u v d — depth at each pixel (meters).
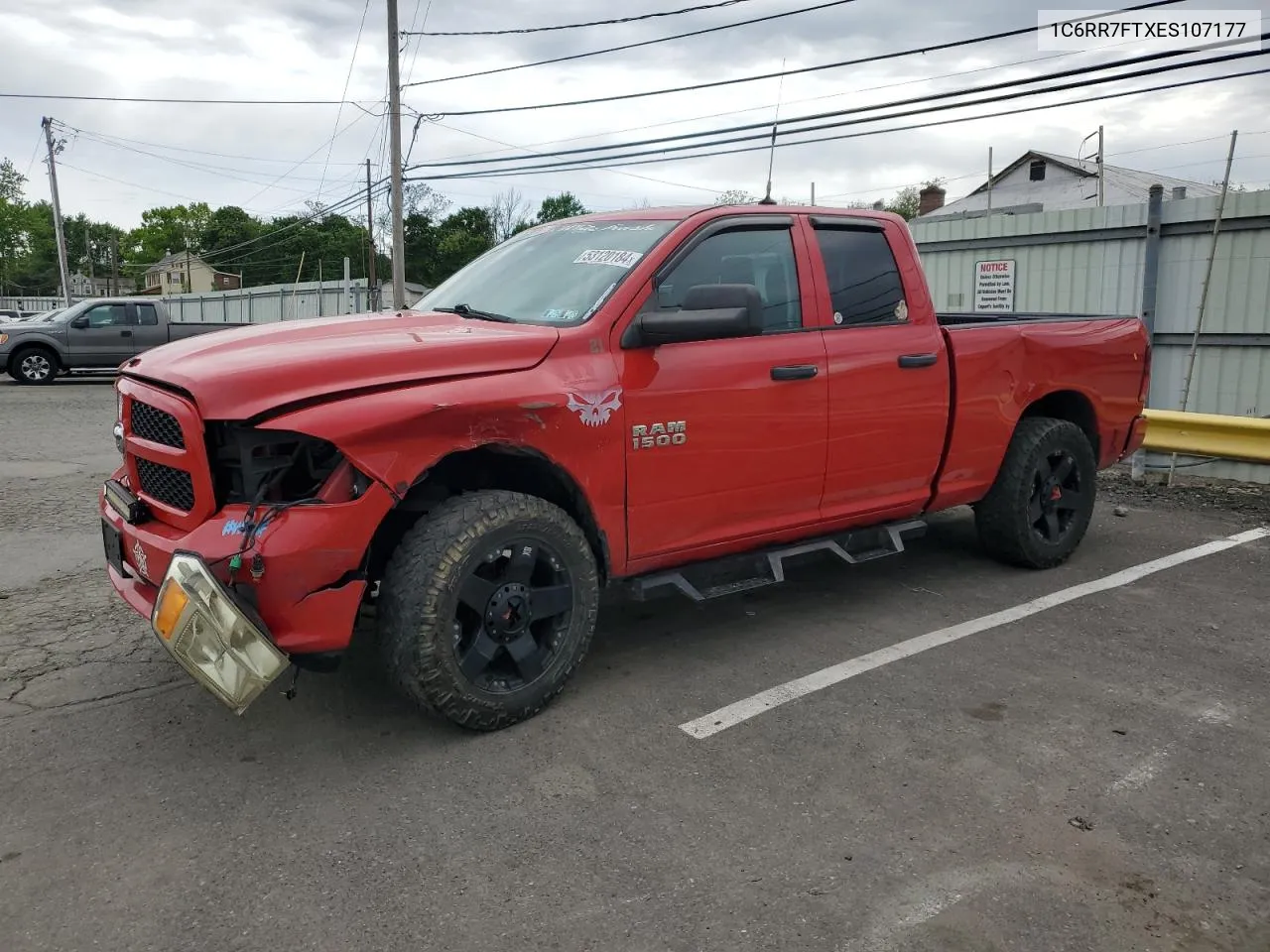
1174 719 3.76
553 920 2.57
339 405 3.15
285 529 3.06
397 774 3.34
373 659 4.34
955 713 3.81
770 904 2.62
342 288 33.59
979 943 2.47
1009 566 5.80
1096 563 5.93
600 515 3.79
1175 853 2.87
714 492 4.13
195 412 3.14
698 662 4.34
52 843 2.93
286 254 75.25
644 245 4.09
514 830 2.99
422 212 69.62
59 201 44.19
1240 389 9.00
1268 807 3.13
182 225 105.25
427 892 2.69
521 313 4.05
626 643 4.59
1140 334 6.12
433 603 3.33
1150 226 9.30
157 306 19.72
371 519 3.18
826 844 2.91
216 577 3.00
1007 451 5.44
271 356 3.26
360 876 2.76
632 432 3.81
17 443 11.09
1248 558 6.04
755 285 4.34
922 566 5.84
